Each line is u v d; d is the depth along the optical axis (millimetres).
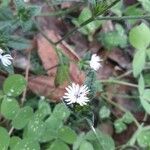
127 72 132
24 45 113
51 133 109
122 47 134
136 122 123
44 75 123
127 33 136
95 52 132
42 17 133
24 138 107
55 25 134
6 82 108
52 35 132
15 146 105
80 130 121
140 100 123
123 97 131
